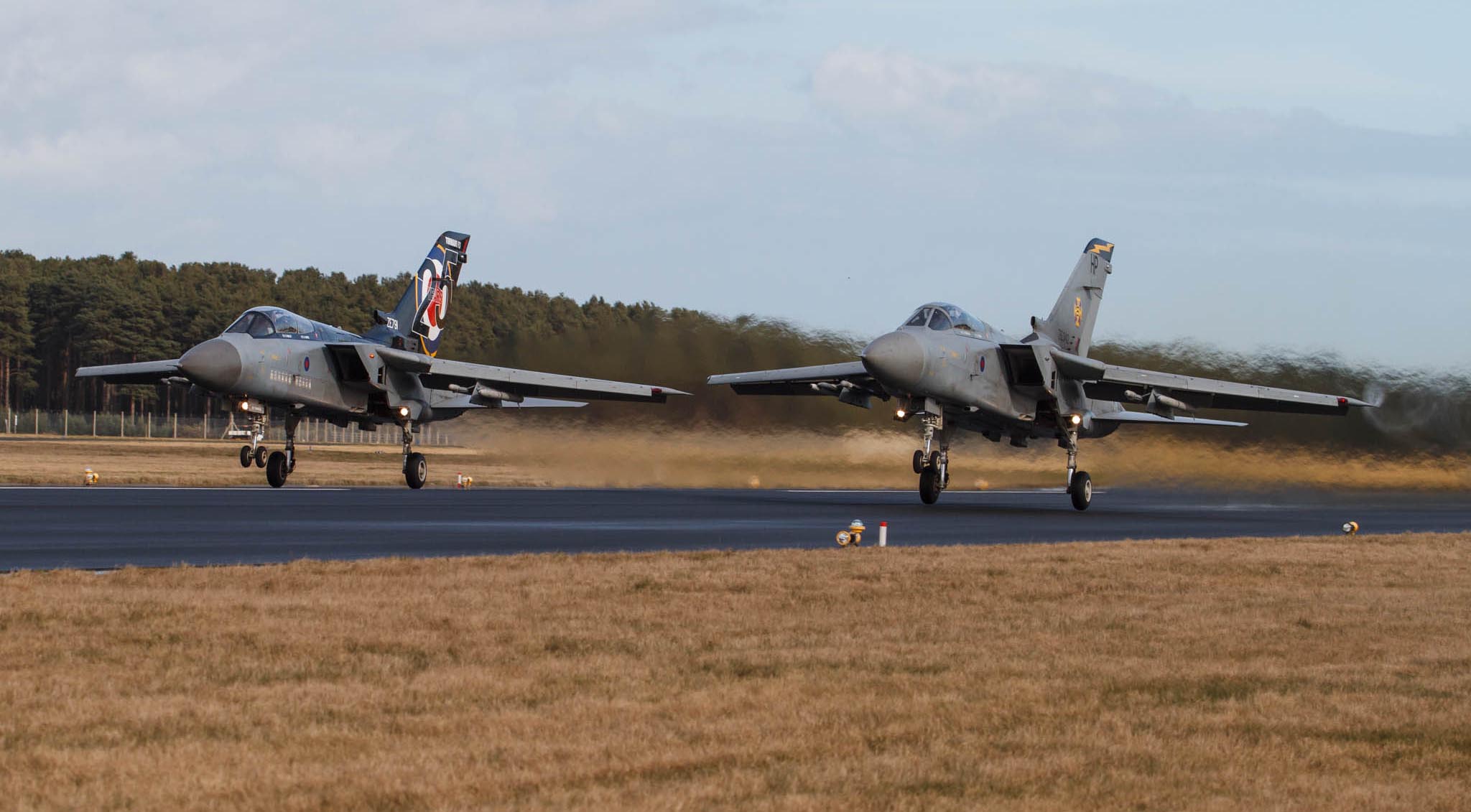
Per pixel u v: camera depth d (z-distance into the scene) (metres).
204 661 29.22
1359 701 27.69
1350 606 42.44
